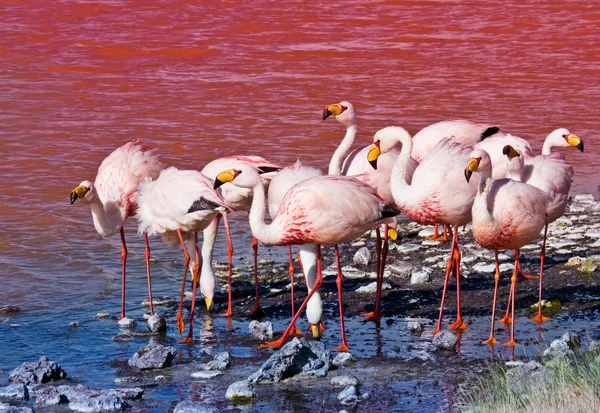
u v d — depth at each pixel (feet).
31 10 131.13
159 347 36.17
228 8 136.56
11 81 95.91
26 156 71.05
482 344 37.06
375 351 36.60
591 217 56.80
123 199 43.42
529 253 50.11
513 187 37.01
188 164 69.82
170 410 30.71
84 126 80.28
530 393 28.89
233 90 94.12
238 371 34.76
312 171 41.16
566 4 146.10
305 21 129.80
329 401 31.17
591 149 74.18
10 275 47.85
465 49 116.57
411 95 92.68
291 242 38.42
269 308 43.27
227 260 50.62
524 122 82.58
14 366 35.78
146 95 91.97
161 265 50.19
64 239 54.08
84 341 38.83
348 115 44.91
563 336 36.63
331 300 43.78
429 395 31.50
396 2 144.66
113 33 119.24
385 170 43.34
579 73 104.94
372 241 53.72
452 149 40.04
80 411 30.55
